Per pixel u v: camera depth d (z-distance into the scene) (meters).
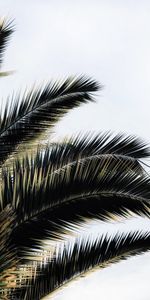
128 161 6.48
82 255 6.07
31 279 5.84
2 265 4.45
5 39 8.56
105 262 6.08
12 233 5.32
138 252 6.12
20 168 5.49
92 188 5.57
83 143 6.40
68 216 5.56
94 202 5.61
